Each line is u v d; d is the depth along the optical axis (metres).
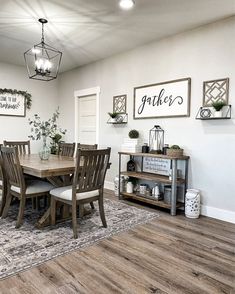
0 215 3.01
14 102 5.25
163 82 3.67
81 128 5.41
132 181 3.95
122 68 4.34
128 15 2.95
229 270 1.91
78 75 5.33
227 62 2.99
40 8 2.79
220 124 3.07
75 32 3.46
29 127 5.51
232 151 2.97
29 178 3.29
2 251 2.12
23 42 3.85
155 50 3.79
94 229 2.65
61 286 1.67
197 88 3.29
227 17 2.97
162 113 3.70
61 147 4.22
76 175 2.40
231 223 2.95
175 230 2.69
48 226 2.70
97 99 4.86
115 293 1.61
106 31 3.42
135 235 2.53
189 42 3.36
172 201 3.20
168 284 1.72
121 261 2.01
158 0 2.60
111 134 4.62
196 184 3.32
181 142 3.48
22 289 1.63
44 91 5.75
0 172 3.06
